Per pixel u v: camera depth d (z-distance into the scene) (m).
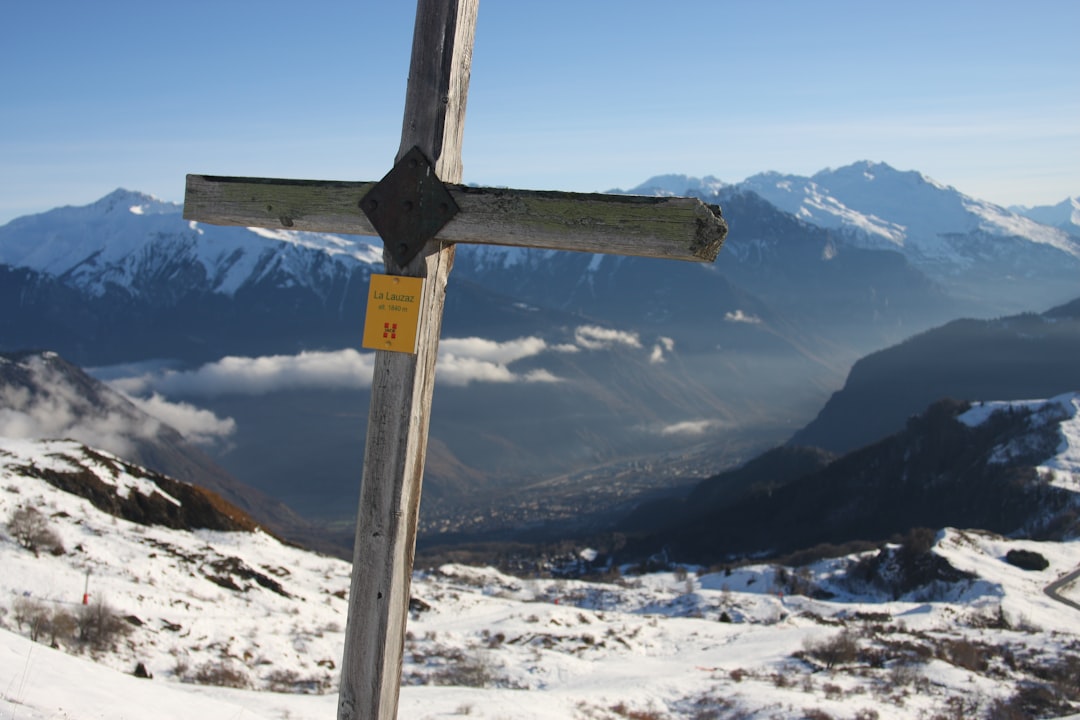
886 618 59.62
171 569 41.84
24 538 38.03
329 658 33.91
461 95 4.25
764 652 39.97
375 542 4.14
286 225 4.61
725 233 3.67
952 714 28.83
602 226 3.83
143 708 9.80
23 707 7.83
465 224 4.05
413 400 4.13
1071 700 32.09
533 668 35.38
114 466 56.41
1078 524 114.94
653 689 30.62
